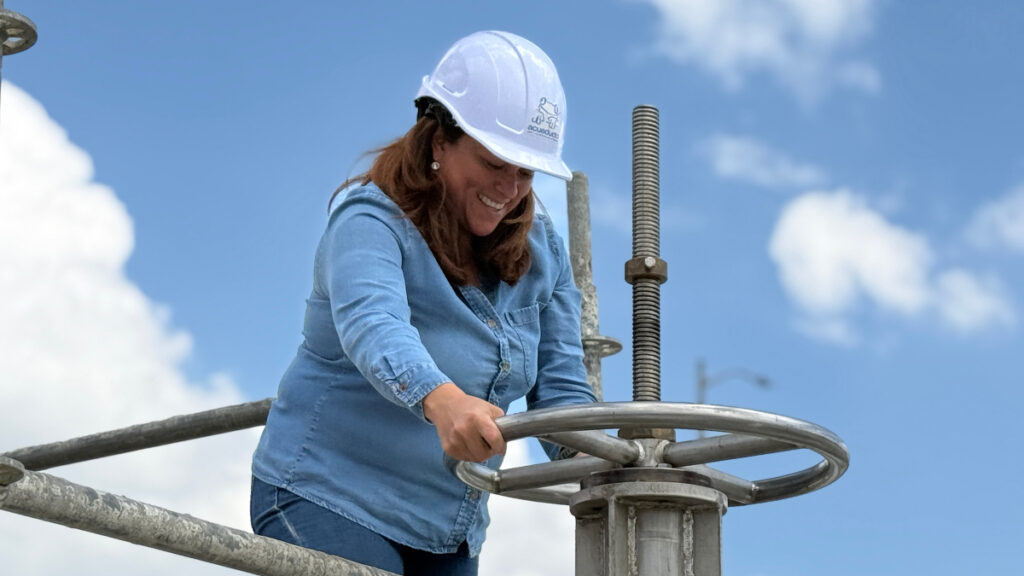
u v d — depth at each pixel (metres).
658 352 2.24
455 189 2.38
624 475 2.06
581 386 2.71
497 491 2.27
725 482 2.22
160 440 2.96
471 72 2.33
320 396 2.45
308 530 2.40
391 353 2.08
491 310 2.48
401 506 2.45
